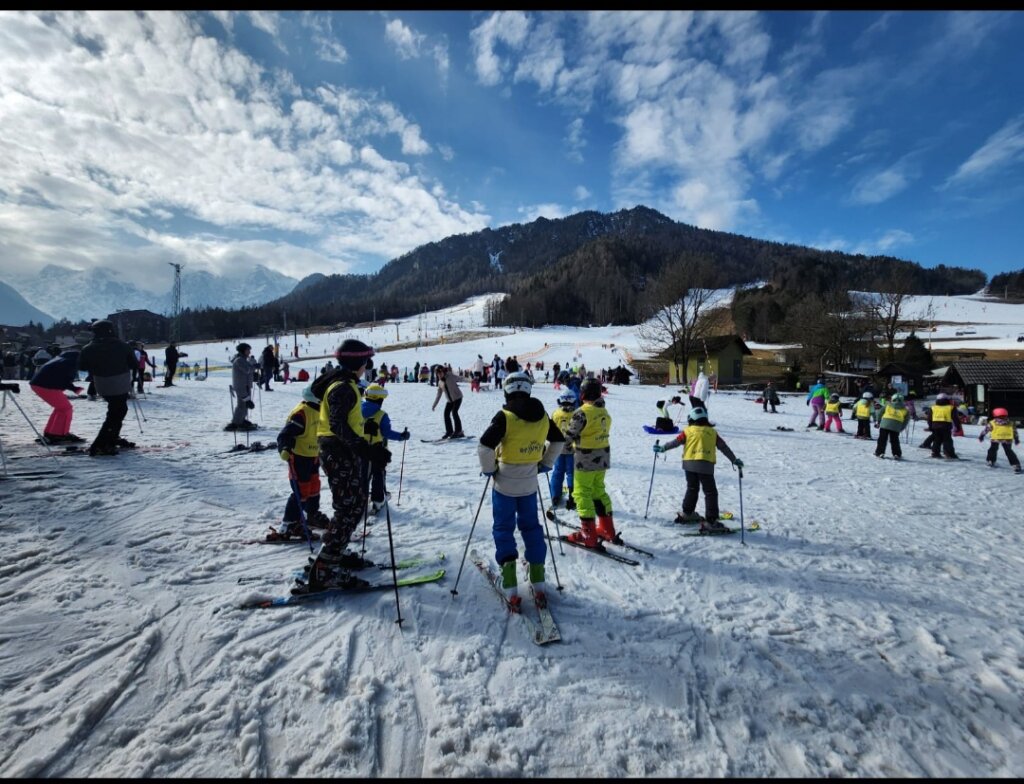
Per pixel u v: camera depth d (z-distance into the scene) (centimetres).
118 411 729
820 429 1666
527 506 378
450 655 310
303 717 253
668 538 546
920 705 283
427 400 1961
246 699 262
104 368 707
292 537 475
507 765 230
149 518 499
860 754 246
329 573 377
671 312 4434
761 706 277
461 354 6178
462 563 396
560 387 2562
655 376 4675
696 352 4119
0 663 276
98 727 238
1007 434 1076
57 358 764
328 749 234
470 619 354
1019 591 436
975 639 354
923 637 354
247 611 345
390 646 316
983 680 307
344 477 374
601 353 6184
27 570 380
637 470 921
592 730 254
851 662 321
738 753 244
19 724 235
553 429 392
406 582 398
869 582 447
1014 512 713
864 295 6072
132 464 696
